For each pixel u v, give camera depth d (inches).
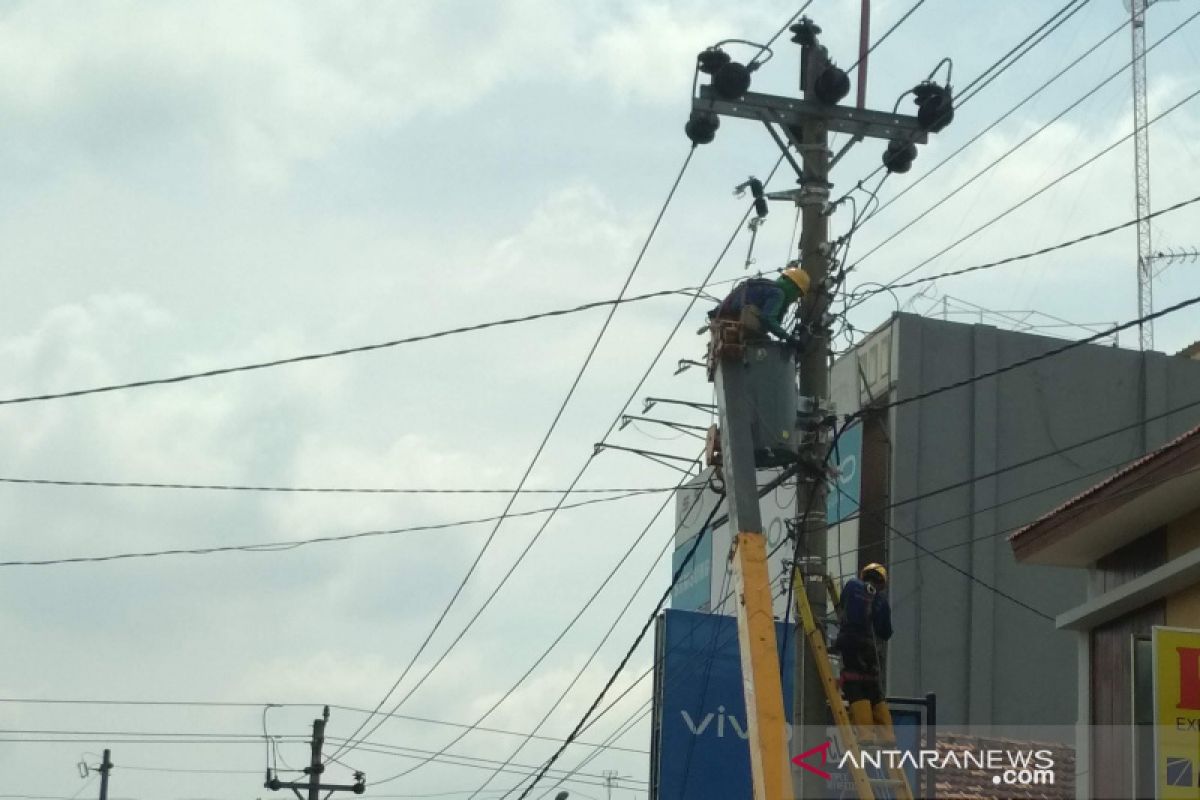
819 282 745.0
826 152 778.2
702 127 775.7
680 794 1007.0
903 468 1203.2
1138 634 746.2
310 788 1658.5
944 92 788.0
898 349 1224.8
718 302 765.3
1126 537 762.2
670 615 1041.5
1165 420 1262.3
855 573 1190.3
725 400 713.6
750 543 681.0
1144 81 1175.6
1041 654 1194.0
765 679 653.3
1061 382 1256.8
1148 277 1288.1
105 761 1995.6
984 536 1211.9
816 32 796.6
